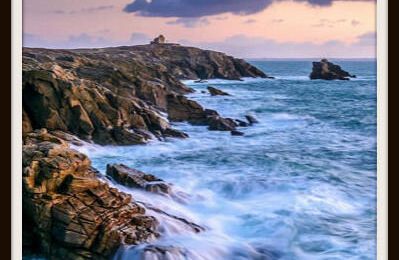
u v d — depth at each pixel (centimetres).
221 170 1452
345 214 1241
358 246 1120
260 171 1434
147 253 1012
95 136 1609
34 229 1025
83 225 1013
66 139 1552
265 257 1109
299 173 1452
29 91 1573
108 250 1014
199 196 1302
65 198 1041
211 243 1099
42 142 1241
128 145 1614
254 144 1633
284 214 1238
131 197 1111
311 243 1135
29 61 1580
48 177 1048
